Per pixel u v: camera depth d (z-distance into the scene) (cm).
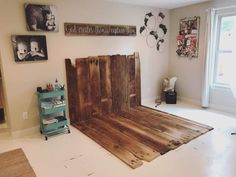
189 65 440
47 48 306
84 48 344
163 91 476
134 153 247
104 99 384
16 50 279
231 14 360
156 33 444
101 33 357
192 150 253
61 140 287
